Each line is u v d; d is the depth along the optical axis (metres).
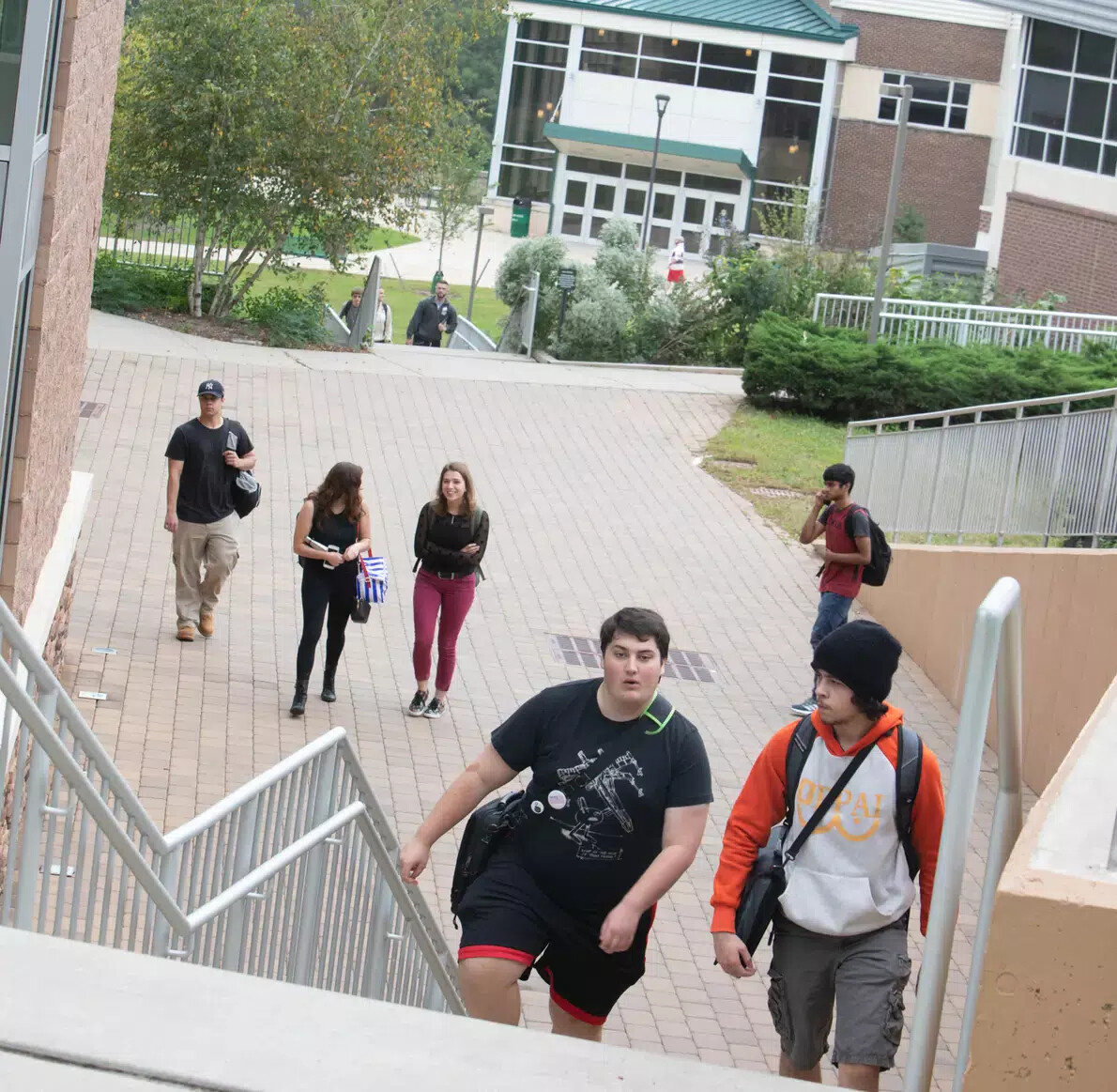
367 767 10.64
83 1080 2.37
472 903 4.59
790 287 30.31
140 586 13.66
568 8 54.31
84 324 10.88
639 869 4.52
